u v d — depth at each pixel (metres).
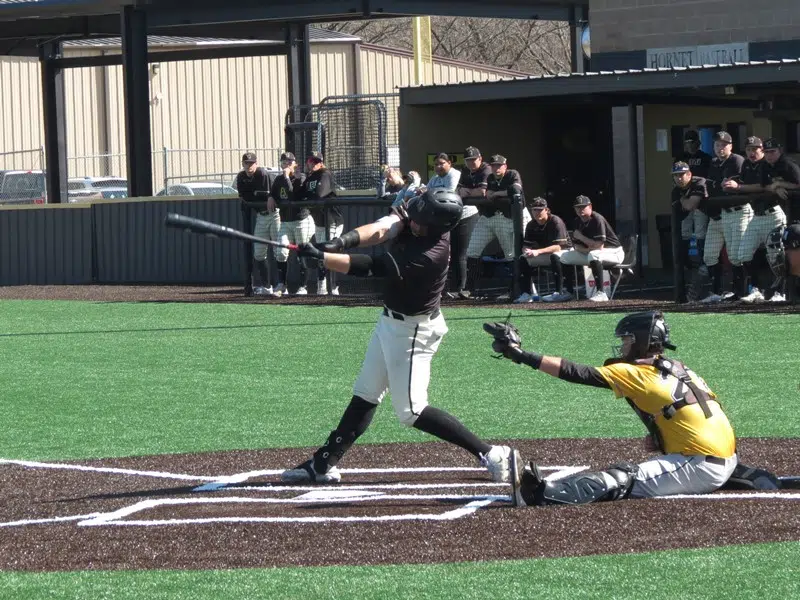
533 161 66.81
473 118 64.12
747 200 43.09
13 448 25.66
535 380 31.88
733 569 15.56
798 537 16.88
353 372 34.00
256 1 67.31
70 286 65.75
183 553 17.09
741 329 38.22
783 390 29.06
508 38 143.12
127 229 67.62
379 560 16.44
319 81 110.25
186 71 108.31
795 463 21.89
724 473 18.95
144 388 32.44
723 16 60.38
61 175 82.44
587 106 66.94
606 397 29.42
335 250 19.41
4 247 70.69
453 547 16.94
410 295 19.88
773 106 57.84
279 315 47.00
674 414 18.86
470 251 50.06
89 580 15.95
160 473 22.88
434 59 112.19
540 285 52.06
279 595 15.09
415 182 49.44
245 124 111.88
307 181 52.56
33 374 35.06
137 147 67.38
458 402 29.20
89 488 21.77
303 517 18.89
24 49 87.38
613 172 66.56
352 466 23.05
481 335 39.56
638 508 18.45
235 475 22.52
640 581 15.20
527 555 16.44
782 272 22.80
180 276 65.88
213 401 30.38
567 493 18.83
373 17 70.44
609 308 44.56
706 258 45.16
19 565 16.80
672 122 62.34
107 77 108.06
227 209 64.12
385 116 62.00
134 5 66.25
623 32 63.38
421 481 21.50
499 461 20.12
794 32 58.56
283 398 30.55
